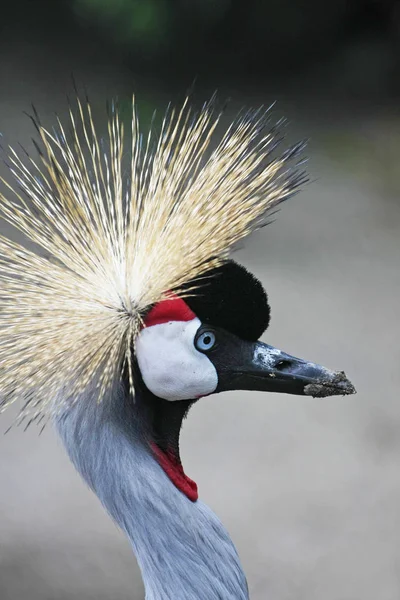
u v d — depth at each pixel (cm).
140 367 502
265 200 521
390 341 1559
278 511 1139
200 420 1345
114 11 2678
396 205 2158
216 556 513
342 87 2795
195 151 533
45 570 1026
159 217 518
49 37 2922
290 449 1268
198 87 2723
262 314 513
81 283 505
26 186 538
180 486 521
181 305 494
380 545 1084
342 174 2303
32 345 497
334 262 1880
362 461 1236
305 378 527
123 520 501
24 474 1205
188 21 2816
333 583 1027
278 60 2898
